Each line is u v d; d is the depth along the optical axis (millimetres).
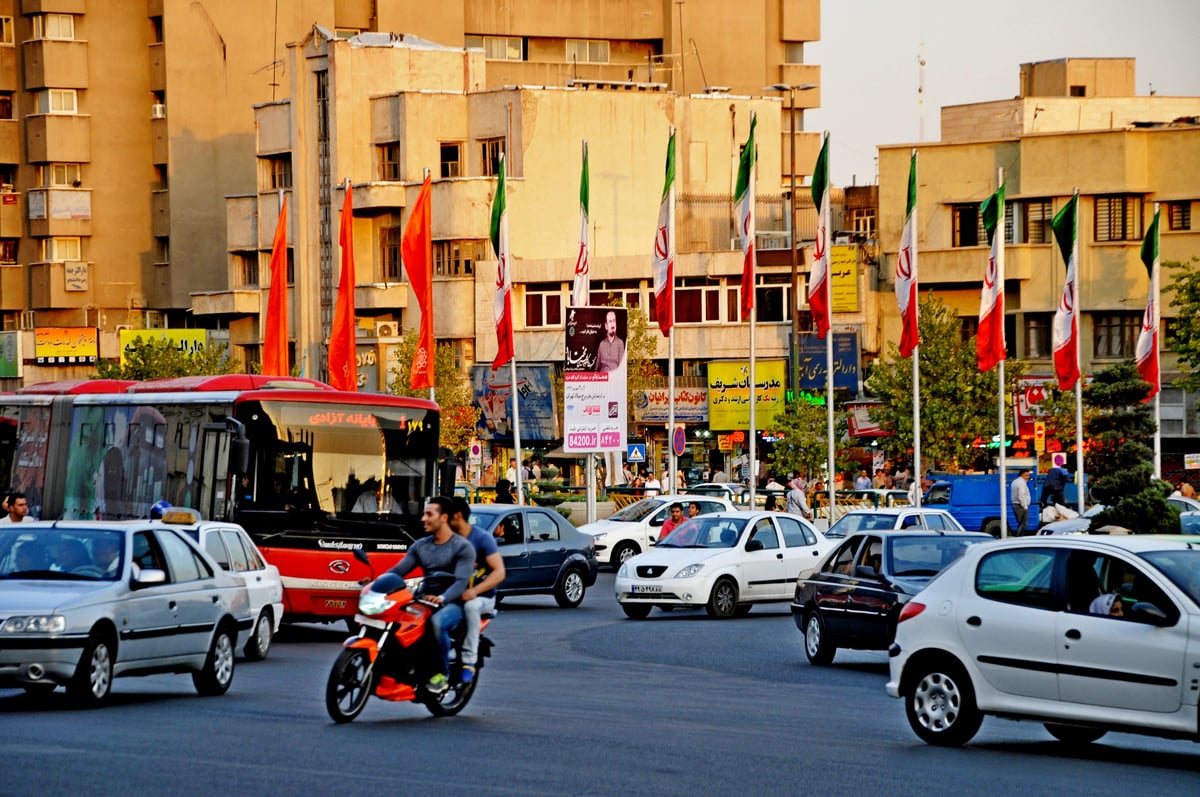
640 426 87375
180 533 22578
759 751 17109
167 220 106125
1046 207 83500
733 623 36500
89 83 105938
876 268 86625
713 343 86750
